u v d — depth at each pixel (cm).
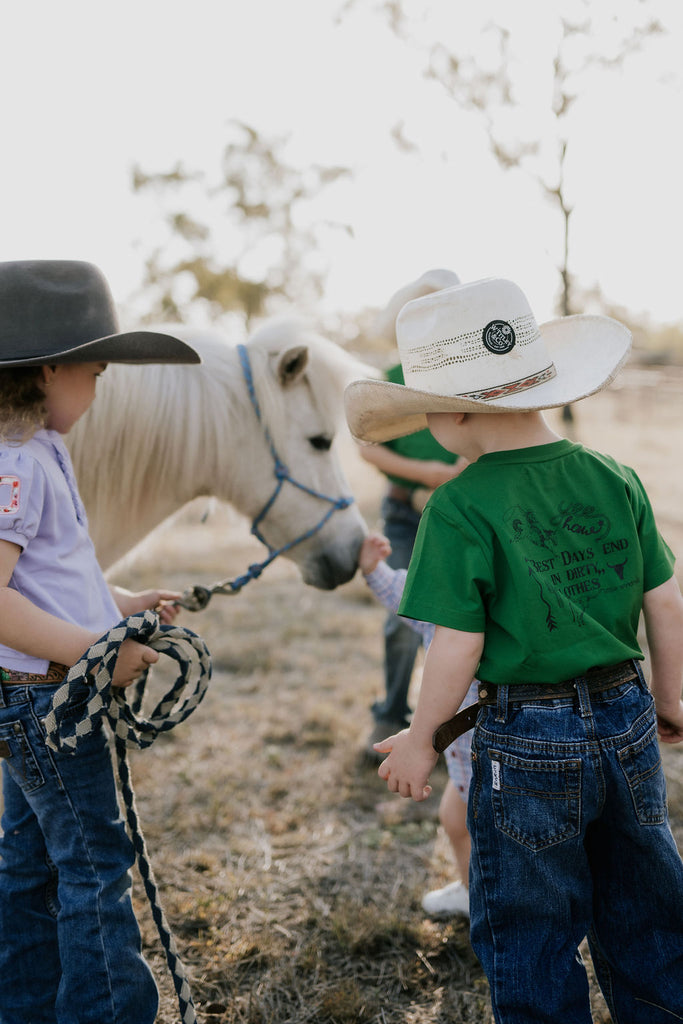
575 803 137
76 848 159
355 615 557
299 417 255
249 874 256
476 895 146
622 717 141
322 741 356
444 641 141
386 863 265
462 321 151
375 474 1284
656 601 153
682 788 301
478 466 151
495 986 139
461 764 198
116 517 246
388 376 298
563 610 140
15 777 162
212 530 874
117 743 166
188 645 167
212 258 2666
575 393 155
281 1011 199
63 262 166
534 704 141
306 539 262
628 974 147
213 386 244
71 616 159
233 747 351
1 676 158
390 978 212
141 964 160
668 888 144
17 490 147
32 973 171
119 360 165
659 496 909
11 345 157
